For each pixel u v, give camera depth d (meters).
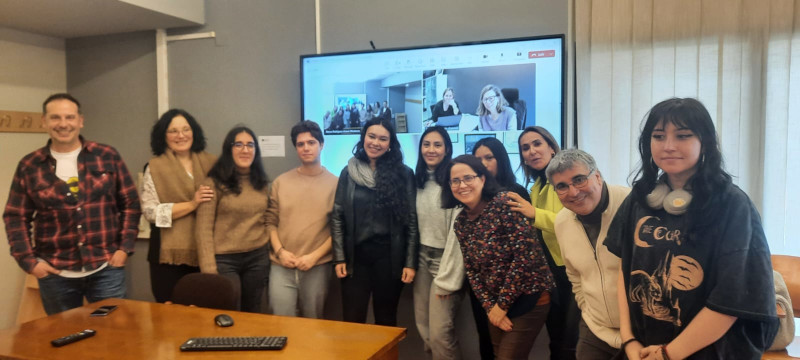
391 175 2.64
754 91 2.57
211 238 2.71
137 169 3.87
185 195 2.80
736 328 1.36
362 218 2.69
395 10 3.20
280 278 2.86
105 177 2.73
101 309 2.19
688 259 1.39
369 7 3.25
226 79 3.60
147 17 3.39
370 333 1.92
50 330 1.96
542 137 2.50
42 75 3.86
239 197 2.76
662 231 1.46
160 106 3.73
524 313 2.12
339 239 2.73
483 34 3.04
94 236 2.69
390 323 2.75
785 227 2.57
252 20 3.52
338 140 3.24
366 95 3.17
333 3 3.34
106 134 3.95
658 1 2.70
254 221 2.79
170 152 2.83
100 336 1.89
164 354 1.70
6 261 3.69
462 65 2.96
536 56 2.83
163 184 2.79
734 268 1.31
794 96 2.52
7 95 3.64
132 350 1.74
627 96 2.78
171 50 3.72
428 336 2.71
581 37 2.84
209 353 1.71
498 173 2.53
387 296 2.72
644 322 1.50
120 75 3.87
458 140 2.99
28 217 2.70
